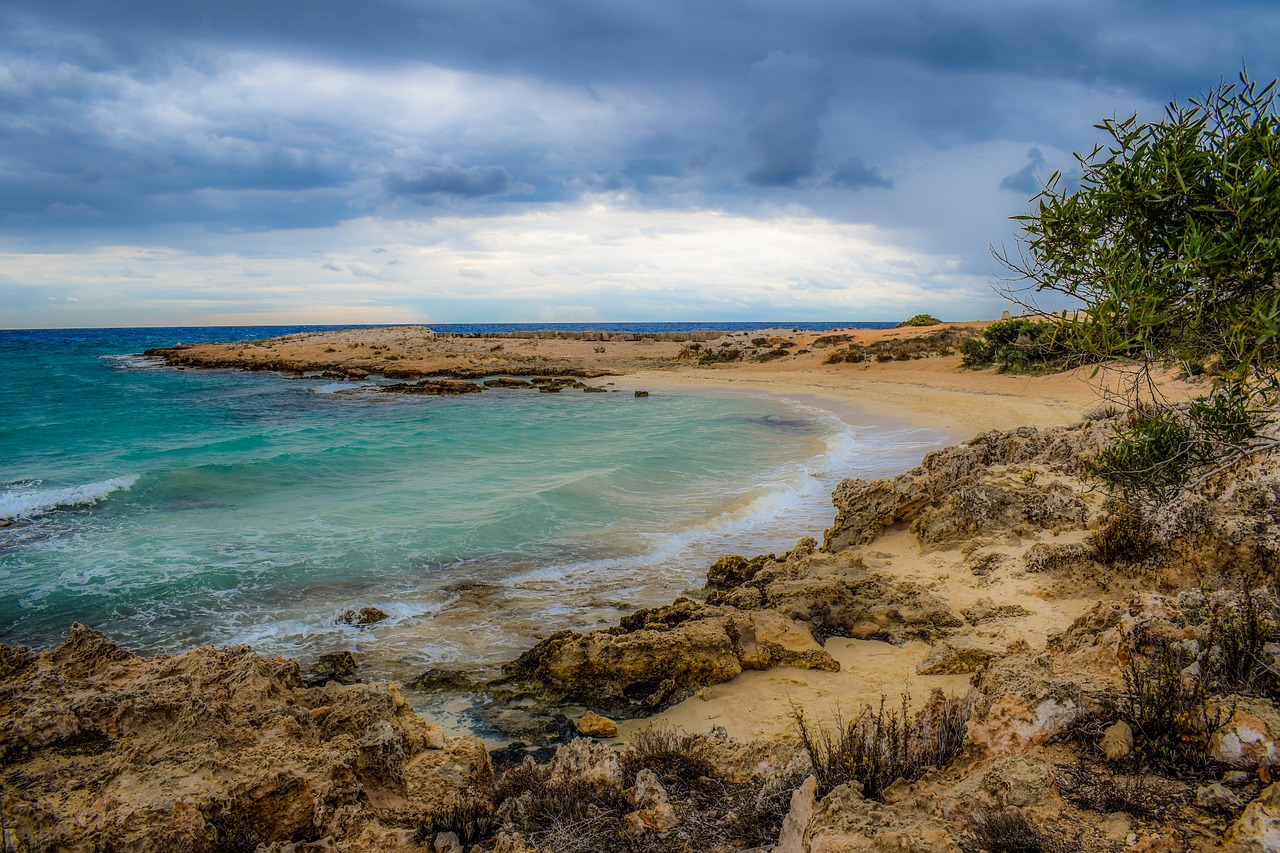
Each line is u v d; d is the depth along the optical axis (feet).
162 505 58.03
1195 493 27.61
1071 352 12.73
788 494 59.31
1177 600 19.42
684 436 89.04
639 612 33.01
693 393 148.87
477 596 38.70
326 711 19.54
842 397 127.85
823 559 35.12
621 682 27.55
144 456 81.51
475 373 197.16
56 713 15.28
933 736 15.93
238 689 18.25
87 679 17.25
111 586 40.50
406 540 48.19
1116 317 11.77
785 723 23.24
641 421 107.96
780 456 76.28
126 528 51.78
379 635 33.99
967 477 40.06
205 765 15.07
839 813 12.47
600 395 150.61
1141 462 14.42
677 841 15.25
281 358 244.22
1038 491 36.19
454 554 45.42
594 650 28.17
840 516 42.11
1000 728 14.57
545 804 17.07
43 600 38.63
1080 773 12.91
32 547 47.39
